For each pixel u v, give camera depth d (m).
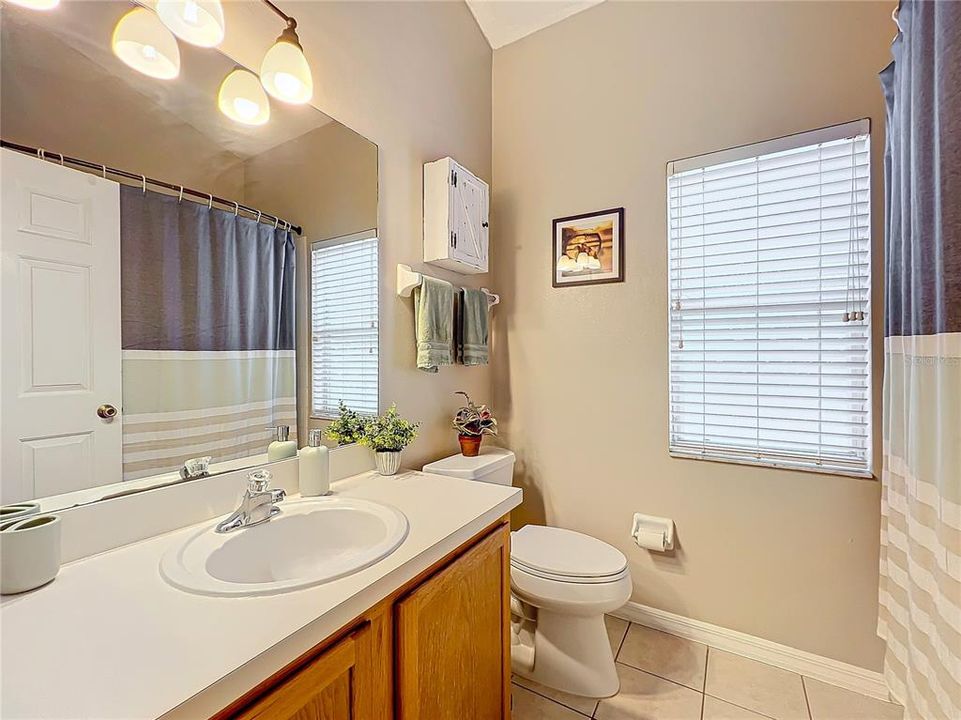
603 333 2.06
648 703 1.52
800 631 1.66
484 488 1.38
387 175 1.69
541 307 2.22
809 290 1.65
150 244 1.02
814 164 1.63
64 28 0.89
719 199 1.80
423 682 0.94
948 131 0.90
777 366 1.71
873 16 1.54
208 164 1.13
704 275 1.84
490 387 2.34
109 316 0.95
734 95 1.77
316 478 1.28
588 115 2.10
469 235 1.95
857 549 1.57
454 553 1.08
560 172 2.17
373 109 1.64
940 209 0.93
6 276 0.81
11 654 0.60
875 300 1.53
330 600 0.74
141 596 0.75
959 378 0.87
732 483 1.78
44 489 0.85
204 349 1.12
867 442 1.57
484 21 2.24
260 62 1.26
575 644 1.57
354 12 1.57
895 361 1.28
